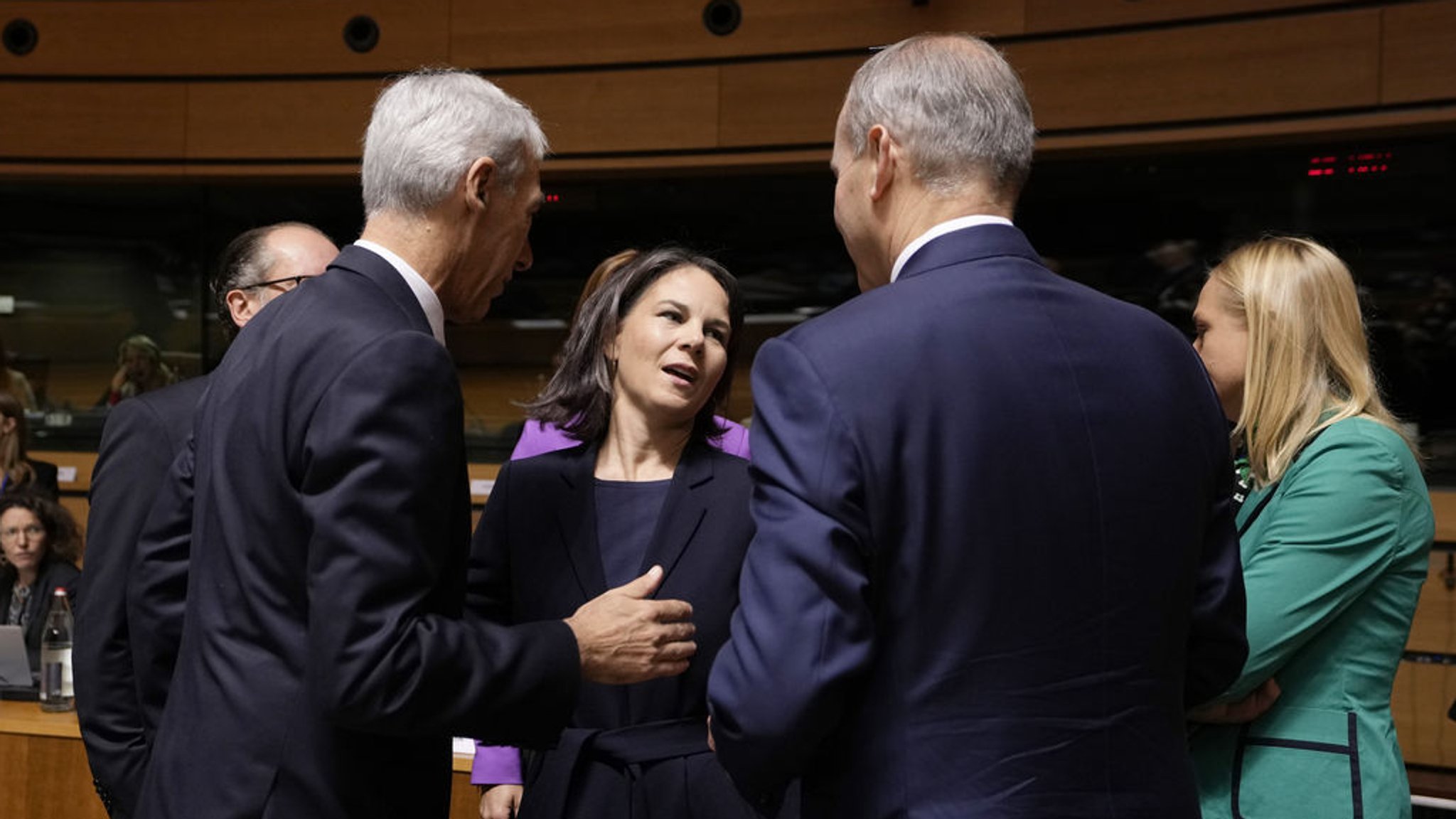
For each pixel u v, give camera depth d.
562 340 5.42
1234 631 1.31
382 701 1.19
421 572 1.24
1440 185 4.24
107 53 5.50
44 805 2.85
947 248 1.24
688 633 1.46
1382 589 1.64
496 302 5.48
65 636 3.13
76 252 5.77
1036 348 1.18
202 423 1.42
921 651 1.14
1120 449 1.18
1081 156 4.64
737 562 1.71
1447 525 4.20
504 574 1.78
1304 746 1.59
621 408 1.82
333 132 5.32
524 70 5.17
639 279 1.83
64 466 5.75
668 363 1.76
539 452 2.37
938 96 1.26
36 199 5.77
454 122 1.43
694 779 1.60
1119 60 4.44
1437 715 4.16
